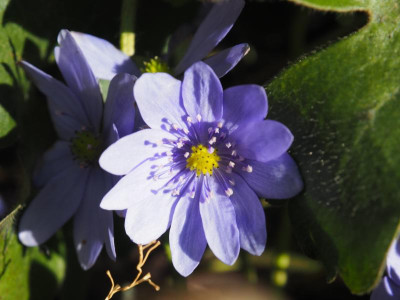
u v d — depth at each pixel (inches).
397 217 5.2
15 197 6.7
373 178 5.3
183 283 6.6
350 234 5.3
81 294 6.7
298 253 7.0
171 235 5.6
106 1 6.6
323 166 5.4
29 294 6.4
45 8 6.4
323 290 7.0
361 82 5.5
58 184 6.3
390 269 5.6
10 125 6.3
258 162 5.5
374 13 5.6
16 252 6.3
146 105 5.4
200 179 5.7
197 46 5.9
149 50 6.7
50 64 6.6
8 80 6.3
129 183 5.5
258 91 5.3
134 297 6.9
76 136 6.2
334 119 5.4
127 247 6.6
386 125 5.3
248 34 7.4
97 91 5.9
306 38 7.4
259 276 7.1
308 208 5.4
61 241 6.7
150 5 6.6
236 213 5.6
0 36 6.3
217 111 5.5
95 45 6.1
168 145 5.6
